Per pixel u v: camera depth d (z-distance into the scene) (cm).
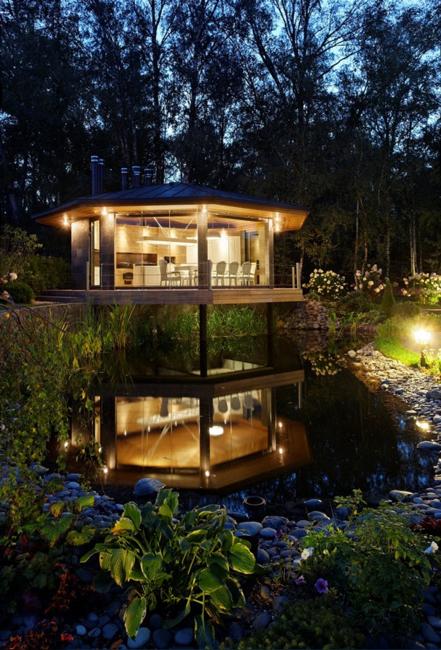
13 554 265
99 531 287
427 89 2039
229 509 394
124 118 2289
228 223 1482
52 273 1541
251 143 2238
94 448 510
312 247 2108
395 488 433
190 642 229
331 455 523
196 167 2353
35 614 243
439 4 2045
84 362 1036
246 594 262
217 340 1545
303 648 201
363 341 1528
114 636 234
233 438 588
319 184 1956
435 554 260
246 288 1362
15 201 2286
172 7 2311
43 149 2303
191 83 2336
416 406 708
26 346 298
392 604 219
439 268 2288
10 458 282
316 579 257
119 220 1418
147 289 1267
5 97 2153
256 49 2327
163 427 636
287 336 1678
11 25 2139
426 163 2158
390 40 2094
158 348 1343
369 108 2147
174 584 249
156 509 284
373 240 2231
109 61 2266
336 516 378
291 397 802
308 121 2138
